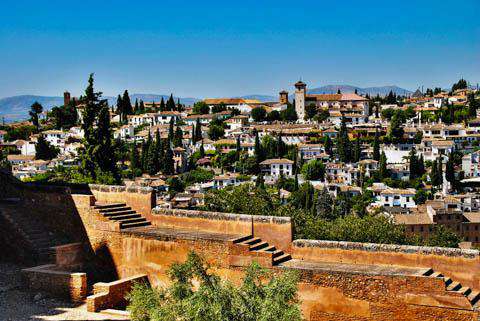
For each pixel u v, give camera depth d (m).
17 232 26.17
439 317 17.67
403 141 188.25
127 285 22.30
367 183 155.50
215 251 22.09
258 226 23.05
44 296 22.27
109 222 25.14
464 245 69.19
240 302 15.36
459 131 187.12
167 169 169.38
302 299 19.92
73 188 28.73
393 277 18.44
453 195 130.25
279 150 179.12
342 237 40.16
